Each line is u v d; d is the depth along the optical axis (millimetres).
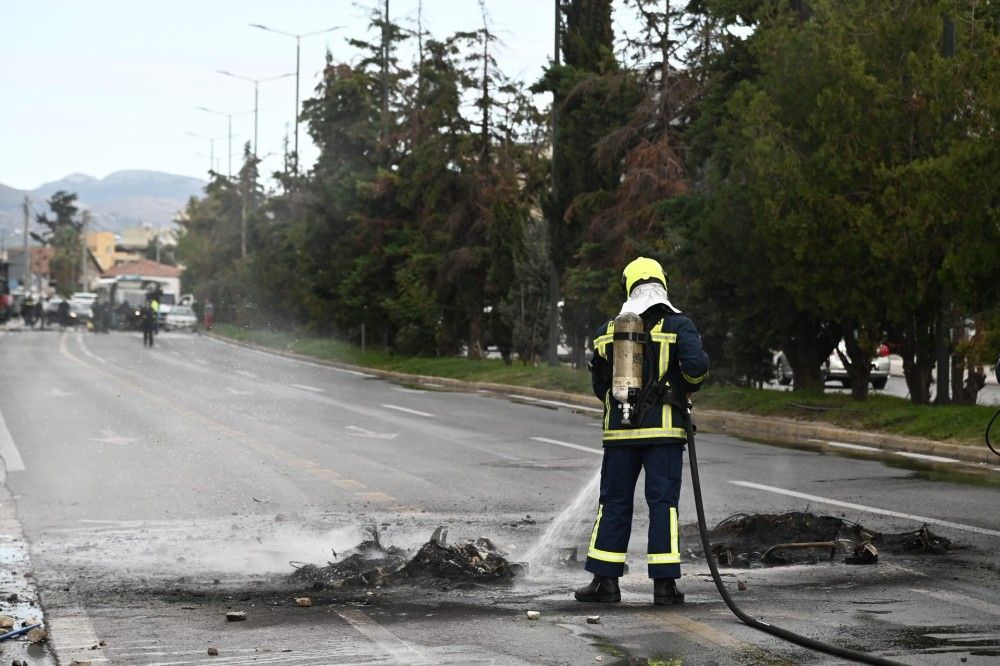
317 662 6949
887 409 21734
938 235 20906
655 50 37219
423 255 46250
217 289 96375
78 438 20438
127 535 11469
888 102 21672
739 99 23828
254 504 13438
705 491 14391
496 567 9352
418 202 48969
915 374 23594
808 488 14625
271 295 72250
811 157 22062
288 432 21719
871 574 9352
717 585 7984
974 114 20125
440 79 45844
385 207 51219
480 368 38875
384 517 12516
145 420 23734
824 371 36406
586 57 37031
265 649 7238
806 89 23016
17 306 121625
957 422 19469
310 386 35594
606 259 34312
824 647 7027
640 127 35406
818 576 9281
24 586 9156
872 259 21625
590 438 21109
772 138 22391
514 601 8508
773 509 12898
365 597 8664
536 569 9656
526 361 40812
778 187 22344
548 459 17859
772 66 23500
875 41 22312
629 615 8031
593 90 35594
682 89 35500
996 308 19797
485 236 45719
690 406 8531
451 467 16859
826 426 21547
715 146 26984
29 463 17141
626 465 8508
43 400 28562
